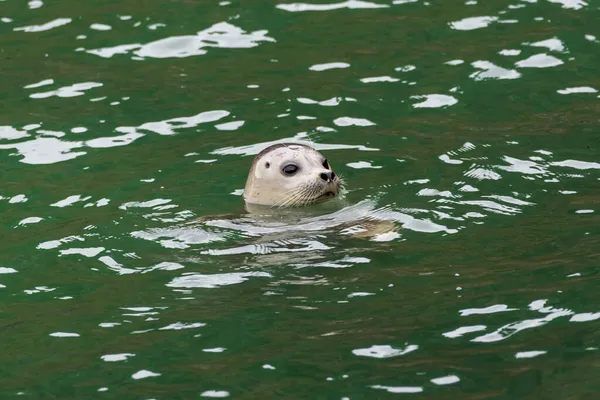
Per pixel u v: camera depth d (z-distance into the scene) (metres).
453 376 23.09
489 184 34.72
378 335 25.22
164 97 44.56
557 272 27.89
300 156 35.03
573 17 50.12
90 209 34.84
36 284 29.73
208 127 41.53
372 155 38.03
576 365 23.12
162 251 31.31
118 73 47.25
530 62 45.78
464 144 38.44
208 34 50.97
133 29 51.81
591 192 33.66
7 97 45.12
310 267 29.42
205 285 28.80
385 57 47.41
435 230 31.42
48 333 26.73
